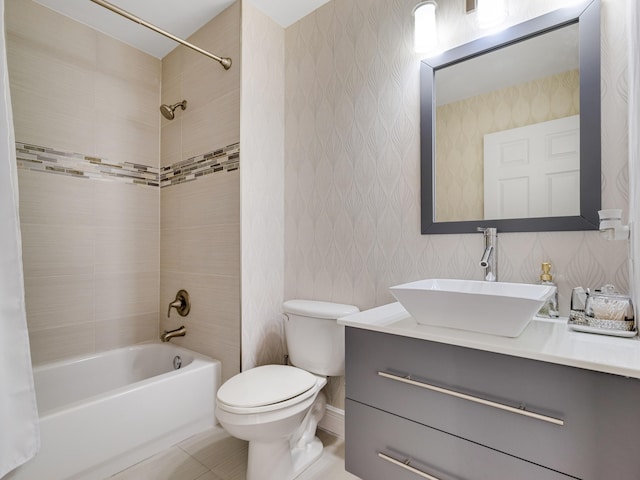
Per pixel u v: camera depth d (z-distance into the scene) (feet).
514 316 2.75
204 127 6.66
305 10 6.29
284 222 6.69
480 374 2.78
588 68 3.61
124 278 7.13
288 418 4.23
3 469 3.50
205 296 6.58
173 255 7.35
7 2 5.63
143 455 5.03
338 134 5.83
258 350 6.17
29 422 3.73
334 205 5.86
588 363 2.28
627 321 2.92
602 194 3.54
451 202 4.58
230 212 6.11
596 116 3.56
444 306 3.09
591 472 2.30
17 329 3.68
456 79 4.60
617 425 2.22
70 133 6.38
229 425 4.12
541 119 3.95
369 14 5.49
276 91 6.61
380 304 5.27
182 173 7.16
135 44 7.26
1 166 3.63
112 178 6.97
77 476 4.33
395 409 3.28
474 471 2.80
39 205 6.00
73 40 6.43
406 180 5.01
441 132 4.70
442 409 2.98
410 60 5.02
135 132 7.34
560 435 2.42
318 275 6.08
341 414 5.76
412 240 4.94
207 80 6.61
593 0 3.59
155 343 7.30
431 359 3.05
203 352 6.56
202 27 6.71
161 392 5.26
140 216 7.41
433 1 4.58
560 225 3.77
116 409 4.72
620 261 3.45
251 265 6.10
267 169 6.40
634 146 2.98
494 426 2.71
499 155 4.23
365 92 5.50
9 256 3.66
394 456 3.28
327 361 5.16
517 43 4.14
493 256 4.00
